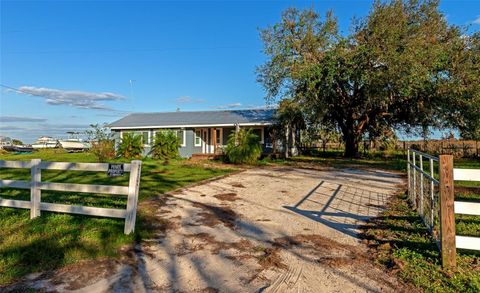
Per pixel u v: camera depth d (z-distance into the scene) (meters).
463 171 3.94
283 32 20.11
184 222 5.98
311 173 13.53
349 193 8.95
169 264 4.12
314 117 21.30
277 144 22.44
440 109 19.36
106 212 5.30
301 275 3.81
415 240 4.93
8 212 6.23
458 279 3.63
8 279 3.59
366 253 4.51
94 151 19.97
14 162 5.99
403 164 17.33
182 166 15.88
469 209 3.94
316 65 18.64
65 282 3.57
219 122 22.47
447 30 19.28
